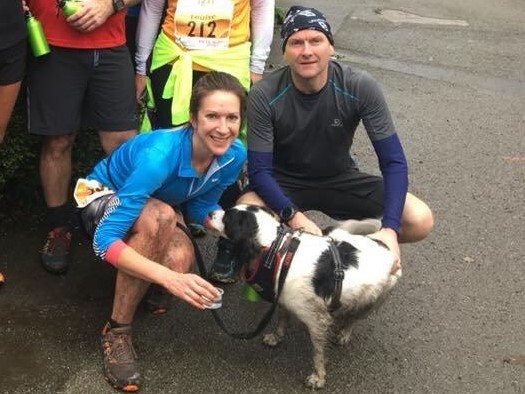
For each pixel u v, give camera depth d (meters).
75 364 1.95
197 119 1.80
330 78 2.08
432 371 2.03
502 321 2.29
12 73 1.96
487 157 3.66
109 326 1.95
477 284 2.50
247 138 2.14
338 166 2.24
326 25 1.99
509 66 5.46
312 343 1.96
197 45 2.29
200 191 2.02
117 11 2.14
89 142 2.62
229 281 2.37
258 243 1.82
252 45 2.45
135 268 1.74
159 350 2.04
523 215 3.05
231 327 2.17
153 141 1.86
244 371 1.98
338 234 1.92
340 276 1.79
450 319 2.29
